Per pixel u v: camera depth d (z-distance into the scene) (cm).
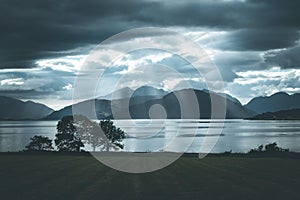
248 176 4209
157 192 3155
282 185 3534
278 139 14888
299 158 6681
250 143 12938
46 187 3403
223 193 3108
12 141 15012
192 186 3478
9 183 3666
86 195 3008
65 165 5512
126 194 3059
